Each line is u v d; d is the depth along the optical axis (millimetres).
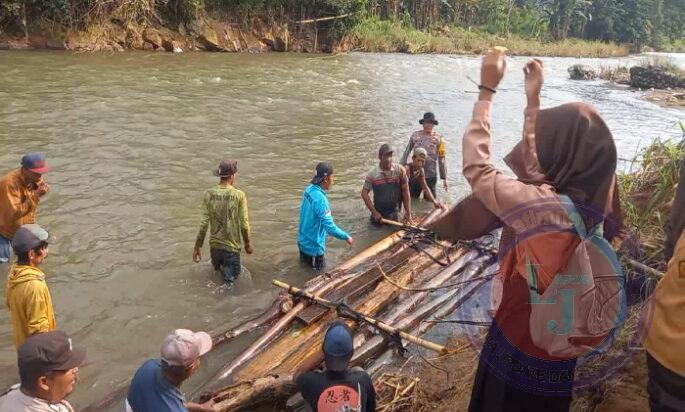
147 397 3180
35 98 13852
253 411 4168
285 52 28750
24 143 10516
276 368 4555
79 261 6602
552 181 1867
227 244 6156
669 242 2197
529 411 2191
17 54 20031
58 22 22328
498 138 13398
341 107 15914
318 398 3236
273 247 7242
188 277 6398
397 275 5895
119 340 5254
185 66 20688
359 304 5391
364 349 4727
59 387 2852
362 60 27156
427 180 9000
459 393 3930
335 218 8266
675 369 2006
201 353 3248
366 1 31828
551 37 47906
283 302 5461
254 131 12742
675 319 2004
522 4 51531
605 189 1797
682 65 39406
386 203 7836
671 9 62156
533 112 1981
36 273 4035
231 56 24875
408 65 26375
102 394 4547
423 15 40125
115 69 18703
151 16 24844
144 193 8703
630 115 17516
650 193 4840
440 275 5961
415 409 3943
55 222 7496
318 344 4805
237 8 27641
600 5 52062
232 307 5898
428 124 8852
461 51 36062
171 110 13906
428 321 5141
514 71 26328
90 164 9758
